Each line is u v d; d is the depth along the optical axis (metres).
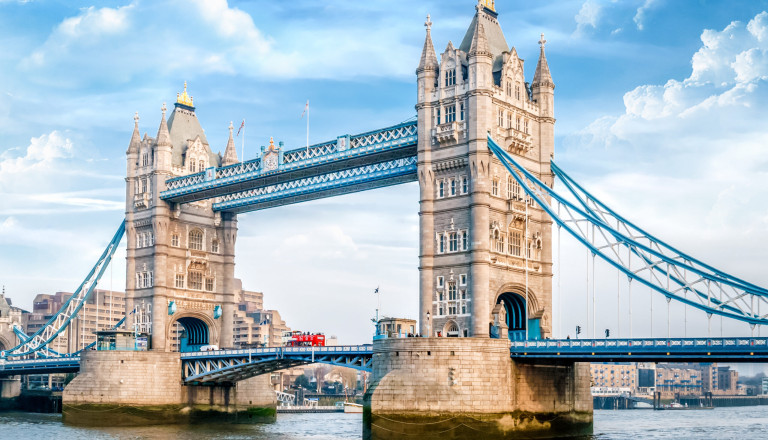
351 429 143.75
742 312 95.44
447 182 115.31
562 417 113.81
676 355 93.75
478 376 103.56
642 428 152.62
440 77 117.31
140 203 155.25
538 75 123.50
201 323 158.38
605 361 103.50
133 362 141.50
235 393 154.38
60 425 140.62
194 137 162.38
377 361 107.88
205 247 158.38
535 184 115.94
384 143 123.44
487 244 111.00
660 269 101.62
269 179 139.88
